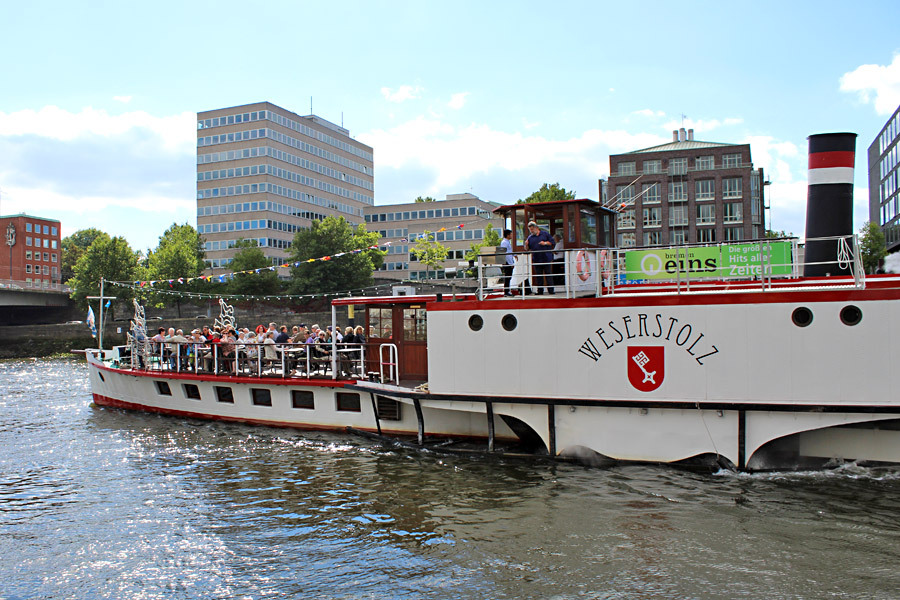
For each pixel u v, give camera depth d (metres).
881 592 8.45
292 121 98.62
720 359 11.93
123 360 24.53
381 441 16.16
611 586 8.82
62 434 19.78
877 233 54.66
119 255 73.44
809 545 9.79
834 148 13.79
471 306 13.62
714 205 69.06
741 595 8.49
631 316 12.45
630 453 12.69
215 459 15.84
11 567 10.13
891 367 10.98
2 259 123.62
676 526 10.58
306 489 13.21
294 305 70.25
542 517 11.15
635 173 71.56
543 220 15.38
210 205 95.62
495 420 14.61
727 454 12.12
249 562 10.00
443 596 8.73
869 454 12.11
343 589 9.04
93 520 12.06
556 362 12.98
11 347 67.19
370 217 107.62
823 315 11.33
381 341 17.34
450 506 11.85
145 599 9.03
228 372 19.75
